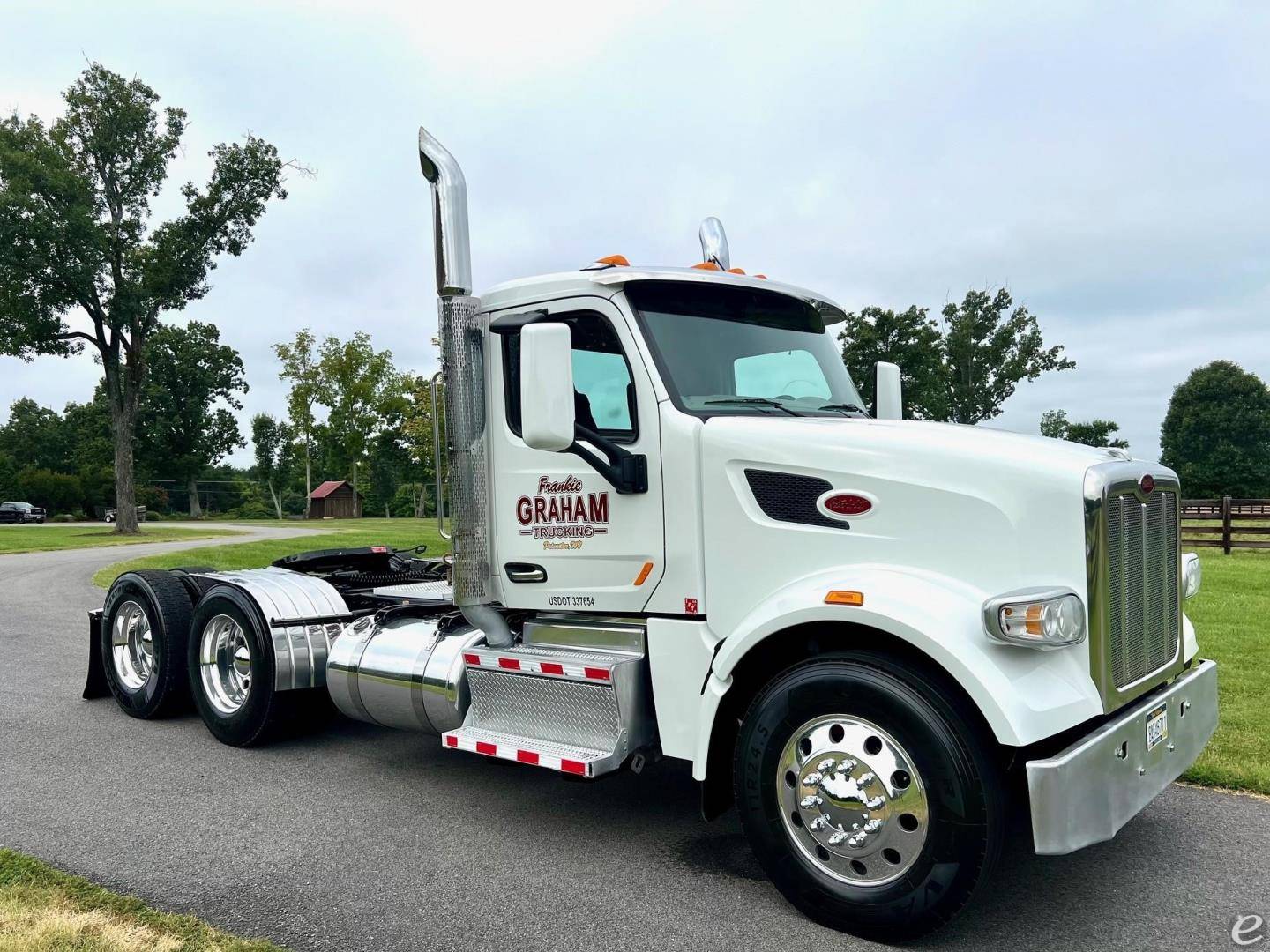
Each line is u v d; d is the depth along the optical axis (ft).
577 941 10.34
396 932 10.55
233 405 244.63
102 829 13.89
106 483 278.26
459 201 14.03
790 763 10.91
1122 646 10.74
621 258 13.53
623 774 16.74
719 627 12.00
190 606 20.51
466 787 15.93
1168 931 10.48
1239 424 232.12
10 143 108.06
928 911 9.84
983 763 9.73
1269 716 19.06
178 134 120.37
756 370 13.64
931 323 83.15
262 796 15.44
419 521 196.13
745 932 10.55
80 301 115.44
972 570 10.59
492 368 14.12
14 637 32.83
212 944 10.07
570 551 13.29
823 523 11.40
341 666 16.49
